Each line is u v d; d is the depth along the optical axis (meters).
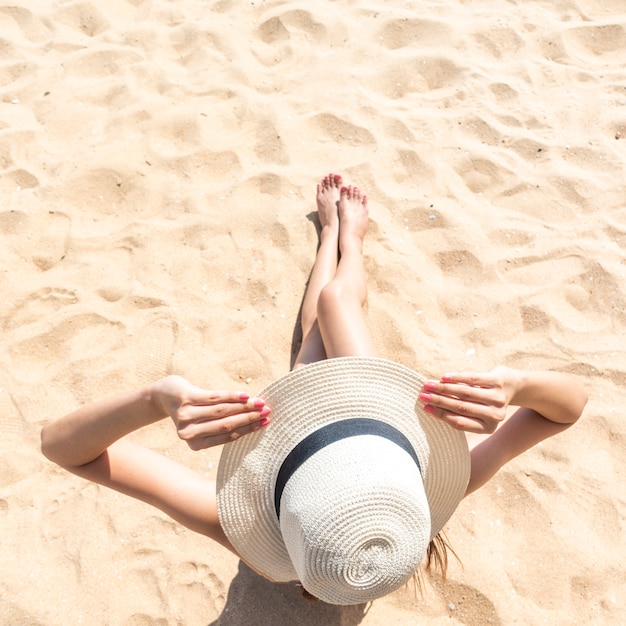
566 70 3.58
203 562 2.11
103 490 2.24
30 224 2.91
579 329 2.66
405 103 3.42
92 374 2.50
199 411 1.30
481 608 2.04
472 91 3.46
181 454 2.34
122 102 3.37
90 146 3.19
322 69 3.54
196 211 2.98
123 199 3.04
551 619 2.02
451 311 2.71
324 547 1.24
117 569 2.10
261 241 2.88
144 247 2.86
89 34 3.75
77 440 1.53
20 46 3.62
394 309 2.69
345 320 2.13
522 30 3.75
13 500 2.21
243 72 3.51
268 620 2.03
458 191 3.08
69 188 3.03
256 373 2.53
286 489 1.35
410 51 3.63
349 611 2.04
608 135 3.30
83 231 2.91
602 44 3.71
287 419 1.41
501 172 3.14
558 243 2.90
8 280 2.73
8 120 3.26
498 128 3.31
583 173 3.14
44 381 2.48
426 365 2.55
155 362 2.54
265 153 3.18
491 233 2.94
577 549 2.14
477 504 2.25
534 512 2.23
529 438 1.75
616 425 2.41
